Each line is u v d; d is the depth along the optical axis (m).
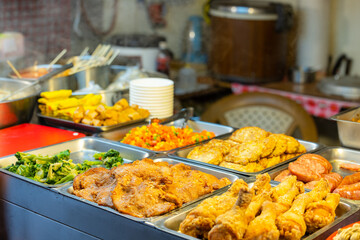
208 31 3.28
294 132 2.45
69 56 3.23
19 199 1.44
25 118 1.94
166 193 1.28
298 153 1.68
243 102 2.46
